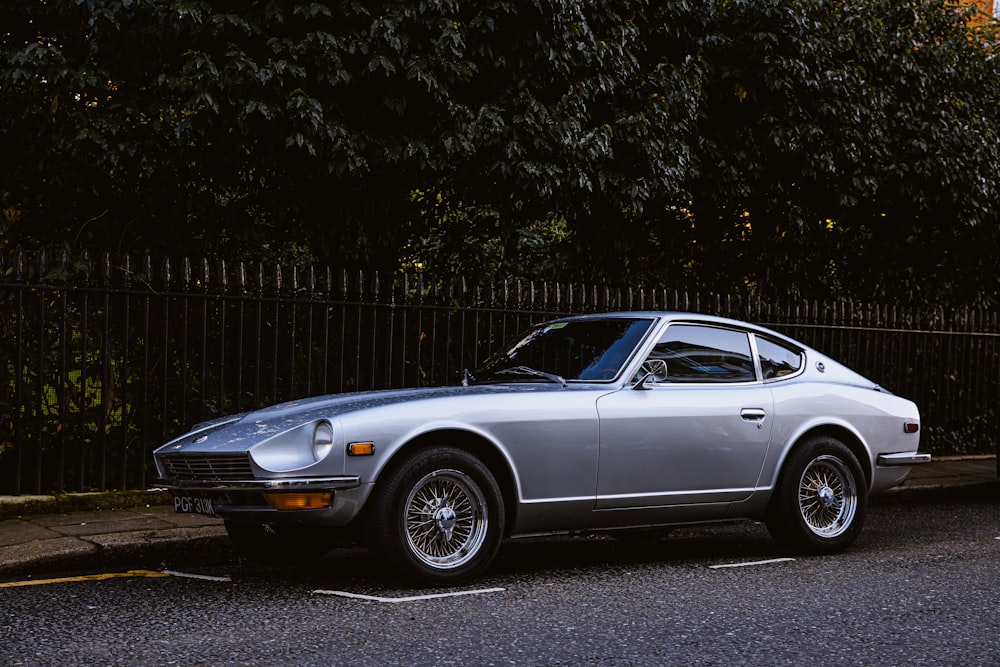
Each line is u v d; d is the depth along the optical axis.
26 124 9.40
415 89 9.47
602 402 6.54
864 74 12.15
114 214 10.45
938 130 12.56
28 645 4.81
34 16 9.30
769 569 6.81
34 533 7.27
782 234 13.61
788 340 7.63
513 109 10.07
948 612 5.59
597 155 10.18
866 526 8.87
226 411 9.44
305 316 9.82
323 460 5.70
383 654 4.68
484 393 6.31
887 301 14.80
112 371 9.01
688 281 13.88
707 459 6.85
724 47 11.80
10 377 8.51
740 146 12.00
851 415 7.53
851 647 4.88
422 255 12.55
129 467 8.98
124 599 5.77
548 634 5.05
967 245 14.12
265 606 5.59
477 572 6.07
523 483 6.24
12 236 10.09
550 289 11.25
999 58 13.72
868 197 13.41
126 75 9.20
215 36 8.91
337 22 9.30
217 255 11.15
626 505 6.59
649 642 4.93
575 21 10.05
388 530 5.83
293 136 8.94
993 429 14.00
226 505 5.84
